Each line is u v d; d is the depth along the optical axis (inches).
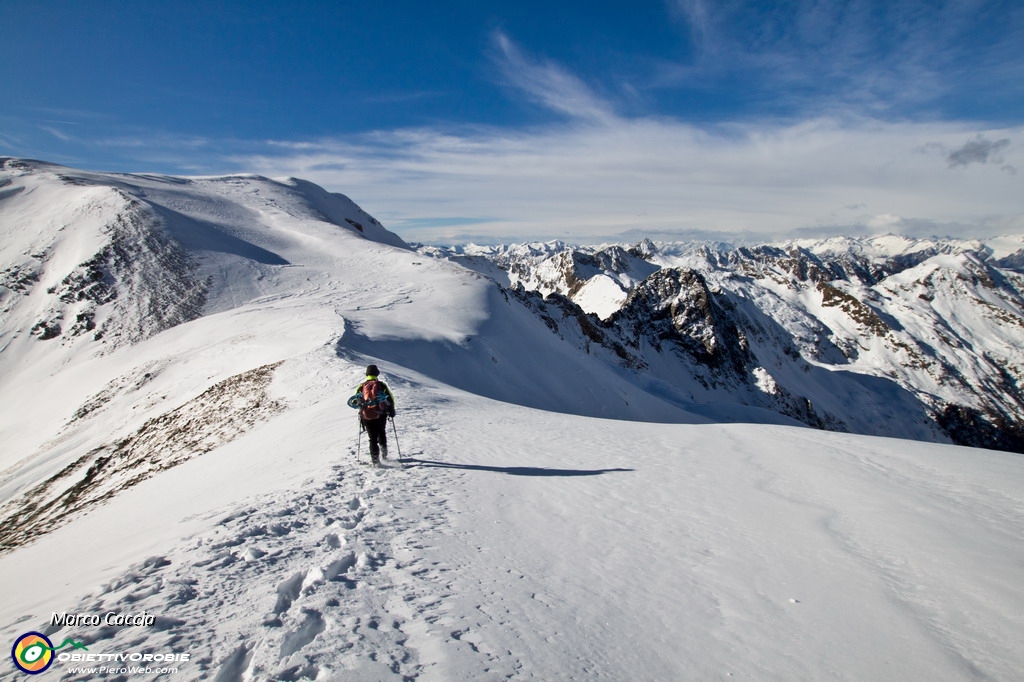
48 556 402.9
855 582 204.2
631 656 150.1
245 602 161.2
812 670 144.7
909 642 159.2
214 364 1225.4
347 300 2055.9
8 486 975.6
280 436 585.0
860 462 464.4
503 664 138.6
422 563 204.4
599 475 393.4
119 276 2284.7
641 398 2300.7
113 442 986.7
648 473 405.4
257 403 834.2
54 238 2497.5
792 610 181.3
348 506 279.0
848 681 139.0
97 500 708.0
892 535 260.4
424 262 2807.6
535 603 179.0
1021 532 264.7
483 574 199.8
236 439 713.0
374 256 2967.5
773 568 219.0
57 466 995.3
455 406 719.7
